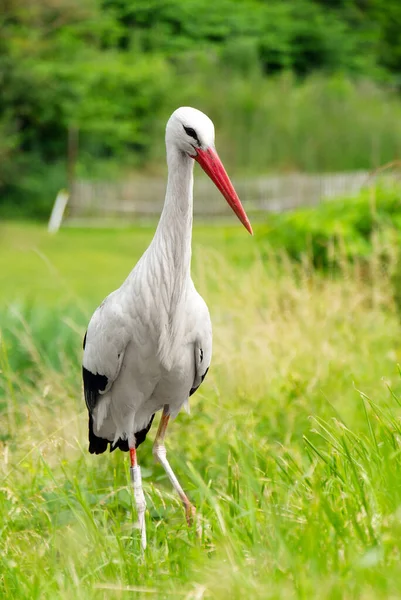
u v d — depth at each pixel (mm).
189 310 6836
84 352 7238
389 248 12547
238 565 5152
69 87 44594
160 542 6664
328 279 12680
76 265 29734
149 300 6617
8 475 7441
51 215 41938
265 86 51562
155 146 48594
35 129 45125
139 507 6668
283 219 15969
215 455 8289
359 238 14203
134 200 42875
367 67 63094
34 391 10156
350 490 5750
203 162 6445
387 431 6441
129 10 57531
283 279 12469
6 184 42719
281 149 48875
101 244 35094
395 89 62500
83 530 6262
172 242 6602
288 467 6844
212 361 9953
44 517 6898
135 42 54781
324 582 4703
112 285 25344
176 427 9039
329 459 6340
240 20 58750
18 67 43344
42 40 46250
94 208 42344
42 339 11750
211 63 52781
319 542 5172
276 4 63656
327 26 62938
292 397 9258
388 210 14867
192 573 5430
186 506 6945
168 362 6863
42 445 8086
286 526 5527
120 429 7301
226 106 49531
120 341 6762
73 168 44344
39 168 44281
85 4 46531
